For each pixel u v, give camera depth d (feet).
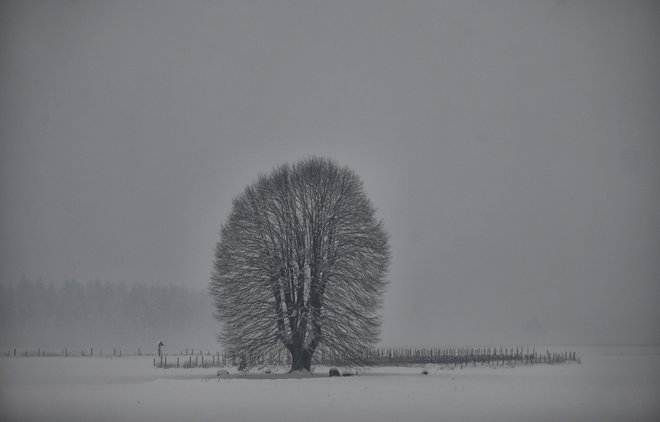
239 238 299.17
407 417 168.76
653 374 298.35
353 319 294.87
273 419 166.61
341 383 250.78
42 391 228.02
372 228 301.43
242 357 293.64
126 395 213.66
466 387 234.17
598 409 185.88
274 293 295.69
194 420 166.09
